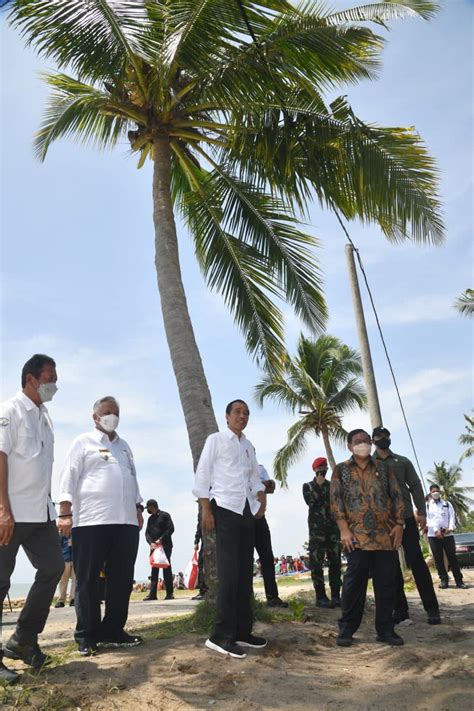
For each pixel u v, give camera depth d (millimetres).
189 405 7680
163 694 4340
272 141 9219
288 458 31938
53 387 4969
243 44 8320
